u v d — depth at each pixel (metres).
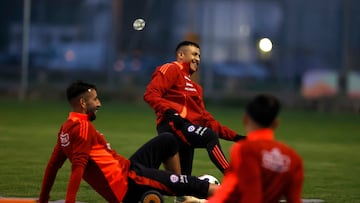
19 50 197.75
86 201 34.97
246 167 18.92
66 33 199.75
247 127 19.86
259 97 19.78
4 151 56.41
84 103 28.06
